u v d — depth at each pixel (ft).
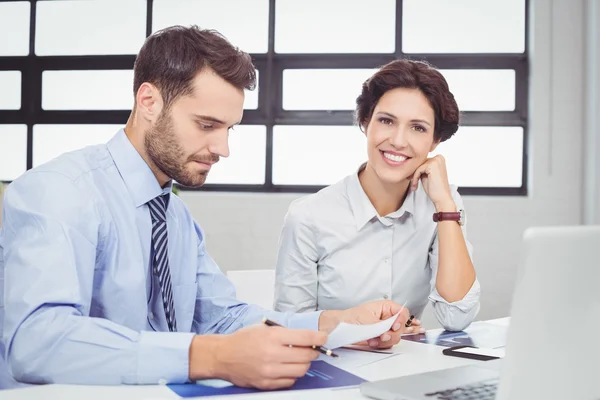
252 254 11.80
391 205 5.05
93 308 3.37
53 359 2.66
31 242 2.89
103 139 12.61
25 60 12.67
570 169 11.37
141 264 3.45
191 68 3.17
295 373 2.65
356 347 3.74
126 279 3.38
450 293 4.48
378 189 4.99
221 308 4.08
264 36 12.32
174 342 2.71
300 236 5.09
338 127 12.27
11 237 3.02
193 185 3.44
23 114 12.70
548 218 11.41
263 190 12.39
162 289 3.53
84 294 3.07
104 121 12.56
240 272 6.99
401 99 4.62
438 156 4.95
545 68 11.43
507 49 11.89
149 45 3.31
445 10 11.96
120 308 3.38
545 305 2.15
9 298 2.80
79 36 12.57
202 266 4.23
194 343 2.72
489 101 11.96
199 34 3.27
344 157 12.28
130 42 12.48
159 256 3.56
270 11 12.23
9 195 3.10
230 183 12.47
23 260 2.84
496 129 11.94
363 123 5.07
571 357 2.27
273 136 12.37
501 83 11.92
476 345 3.87
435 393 2.46
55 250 2.88
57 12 12.57
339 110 12.28
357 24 12.17
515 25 11.85
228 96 3.22
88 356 2.65
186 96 3.19
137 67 3.37
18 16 12.71
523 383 2.16
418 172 4.85
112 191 3.43
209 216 11.87
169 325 3.54
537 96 11.46
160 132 3.29
